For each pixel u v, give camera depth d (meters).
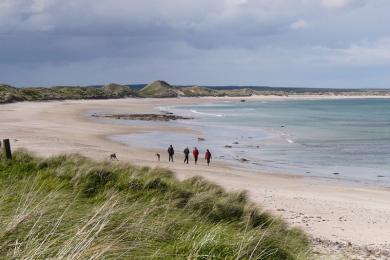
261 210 12.87
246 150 51.34
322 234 17.33
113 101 195.38
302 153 49.66
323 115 121.69
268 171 38.25
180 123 86.06
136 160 39.00
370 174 38.00
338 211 22.47
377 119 105.81
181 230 7.73
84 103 164.38
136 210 8.23
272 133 69.88
